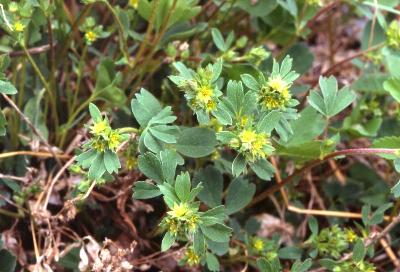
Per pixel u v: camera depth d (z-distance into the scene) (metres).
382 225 0.33
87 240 0.31
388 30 0.31
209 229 0.24
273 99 0.24
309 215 0.32
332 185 0.34
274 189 0.30
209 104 0.24
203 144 0.26
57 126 0.31
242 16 0.34
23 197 0.29
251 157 0.24
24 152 0.29
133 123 0.31
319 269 0.28
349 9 0.39
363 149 0.26
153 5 0.29
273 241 0.29
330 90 0.28
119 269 0.26
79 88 0.34
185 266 0.30
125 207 0.31
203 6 0.33
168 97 0.32
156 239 0.31
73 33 0.31
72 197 0.28
